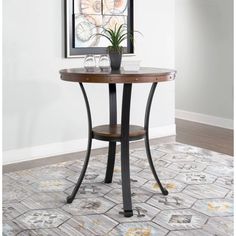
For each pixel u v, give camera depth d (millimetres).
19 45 3799
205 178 3332
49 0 3916
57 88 4086
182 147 4359
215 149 4297
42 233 2354
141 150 4215
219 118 5566
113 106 3098
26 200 2873
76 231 2381
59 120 4145
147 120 2885
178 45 6078
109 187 3139
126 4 4426
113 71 2768
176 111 6238
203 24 5660
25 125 3936
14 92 3834
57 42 4020
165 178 3330
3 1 3660
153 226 2443
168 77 2699
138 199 2877
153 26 4719
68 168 3650
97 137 2787
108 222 2506
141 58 4664
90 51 4215
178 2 5996
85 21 4141
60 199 2891
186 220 2525
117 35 2877
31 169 3633
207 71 5680
